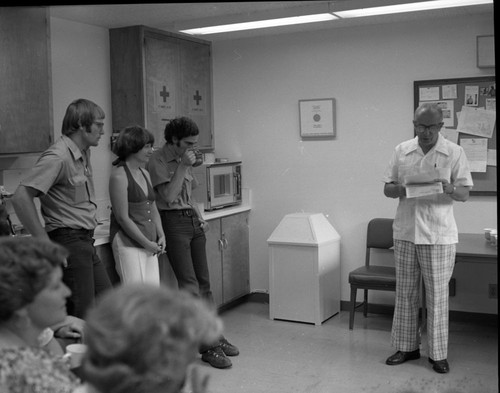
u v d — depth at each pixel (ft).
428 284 12.21
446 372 12.31
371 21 15.76
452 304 15.71
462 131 15.28
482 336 14.60
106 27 15.60
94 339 3.18
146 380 3.14
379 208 16.44
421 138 11.97
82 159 10.62
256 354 13.66
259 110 17.62
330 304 16.15
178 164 13.17
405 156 12.37
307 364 13.01
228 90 17.94
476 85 15.12
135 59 15.48
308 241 15.53
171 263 13.24
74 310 10.44
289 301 15.96
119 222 11.98
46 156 10.12
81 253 10.43
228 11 14.33
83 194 10.57
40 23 12.89
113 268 12.82
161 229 12.63
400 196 12.41
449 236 12.06
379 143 16.31
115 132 15.85
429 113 11.82
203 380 3.45
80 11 13.85
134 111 15.58
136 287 3.36
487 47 14.84
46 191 10.08
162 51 16.06
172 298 3.29
